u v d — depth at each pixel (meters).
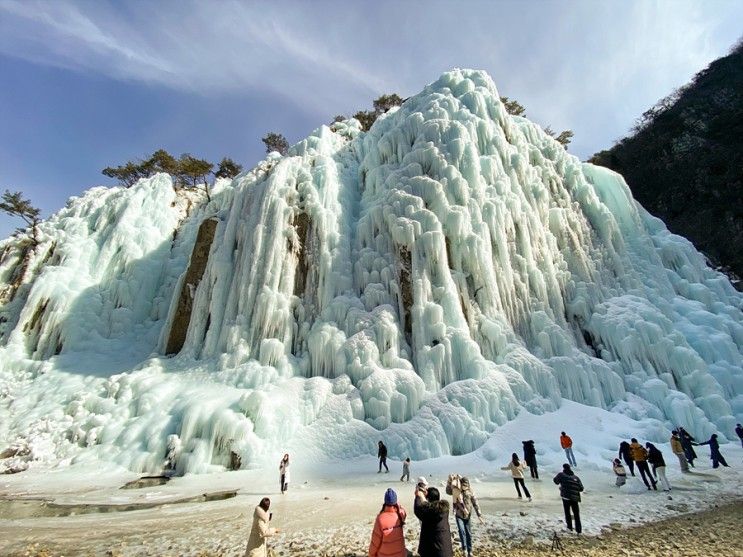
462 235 28.75
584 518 11.37
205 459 20.12
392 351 24.80
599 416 22.52
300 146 41.66
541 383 24.20
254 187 34.69
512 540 9.73
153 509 13.77
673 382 26.19
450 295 26.42
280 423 21.38
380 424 21.86
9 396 29.41
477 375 23.41
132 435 22.11
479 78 40.91
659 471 14.41
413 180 31.38
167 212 46.25
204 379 25.80
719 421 23.98
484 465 18.47
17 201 41.94
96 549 9.76
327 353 25.70
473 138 34.00
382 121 42.28
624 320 28.52
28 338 35.31
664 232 40.34
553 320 28.55
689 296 34.91
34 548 9.85
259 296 28.03
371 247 30.84
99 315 37.50
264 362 25.66
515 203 31.34
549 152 39.50
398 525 6.00
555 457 18.97
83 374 30.81
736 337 30.98
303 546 9.65
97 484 18.09
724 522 10.74
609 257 34.06
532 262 30.14
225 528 11.22
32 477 19.42
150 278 40.69
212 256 32.34
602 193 39.97
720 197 53.72
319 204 32.12
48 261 41.19
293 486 16.72
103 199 47.84
